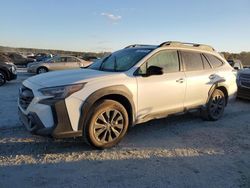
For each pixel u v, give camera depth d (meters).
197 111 6.52
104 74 4.76
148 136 5.44
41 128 4.18
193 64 6.11
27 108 4.34
